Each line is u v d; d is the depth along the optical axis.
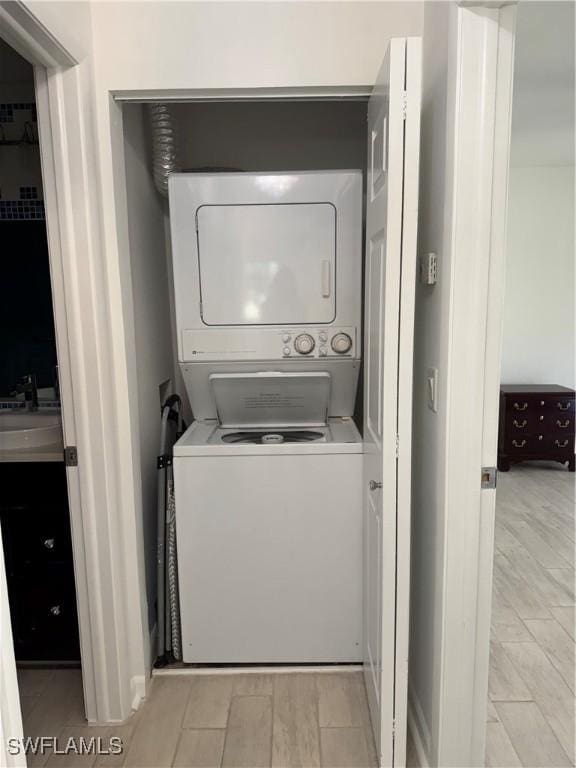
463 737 1.48
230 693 1.97
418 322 1.71
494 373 1.36
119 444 1.83
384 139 1.39
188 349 2.10
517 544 3.06
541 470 4.41
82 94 1.57
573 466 4.32
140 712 1.89
